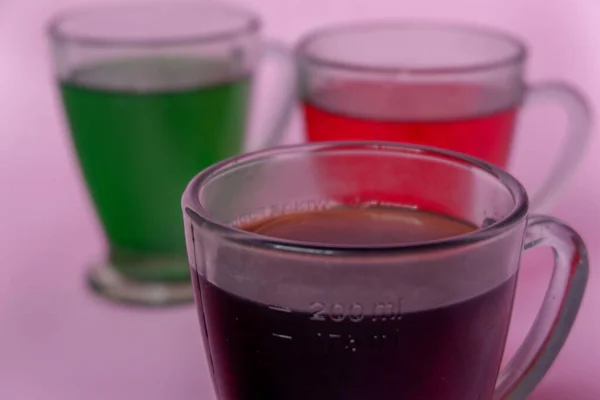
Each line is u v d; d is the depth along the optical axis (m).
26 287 0.61
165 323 0.59
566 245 0.47
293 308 0.44
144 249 0.60
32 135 0.73
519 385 0.48
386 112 0.57
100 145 0.58
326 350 0.44
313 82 0.58
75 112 0.59
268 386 0.45
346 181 0.48
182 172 0.59
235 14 0.63
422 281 0.43
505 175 0.46
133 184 0.59
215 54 0.60
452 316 0.44
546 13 0.73
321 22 0.74
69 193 0.68
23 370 0.56
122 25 0.63
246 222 0.47
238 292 0.44
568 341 0.56
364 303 0.43
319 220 0.48
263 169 0.47
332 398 0.44
